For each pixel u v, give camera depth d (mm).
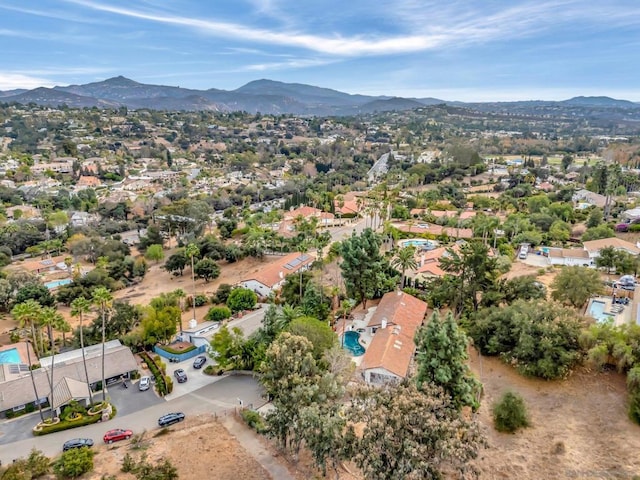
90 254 138375
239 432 50250
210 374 65688
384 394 34344
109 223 179250
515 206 163500
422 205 176125
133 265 124000
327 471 41406
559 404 48500
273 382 44594
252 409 55438
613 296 75625
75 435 52062
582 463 39250
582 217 144500
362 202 185375
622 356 50188
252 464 43719
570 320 54625
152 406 57781
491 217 137750
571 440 42438
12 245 150750
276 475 41875
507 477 38438
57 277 124062
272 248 136125
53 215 171000
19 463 42781
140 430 52312
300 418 37656
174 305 90375
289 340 45812
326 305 80188
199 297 99750
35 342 71062
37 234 157125
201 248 127375
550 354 53000
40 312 64250
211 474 42375
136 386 63219
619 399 47188
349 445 33500
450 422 31297
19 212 176500
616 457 39312
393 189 198125
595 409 46531
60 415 55469
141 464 41062
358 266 83500
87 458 43156
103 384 58469
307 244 116250
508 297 70875
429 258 106000
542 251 114562
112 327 79000
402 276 90312
